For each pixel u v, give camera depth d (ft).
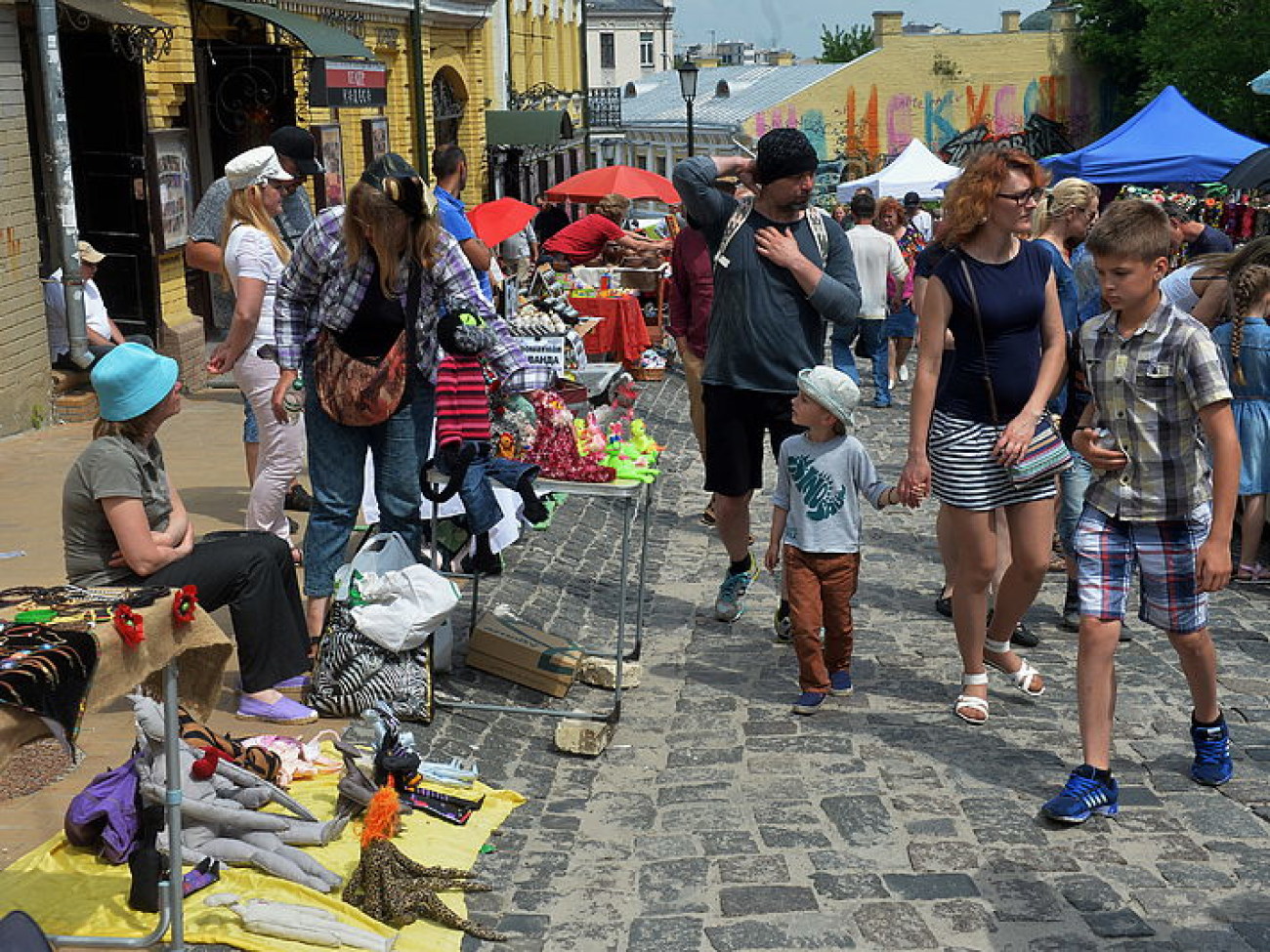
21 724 10.24
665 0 284.20
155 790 13.44
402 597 17.90
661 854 15.51
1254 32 139.95
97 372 16.05
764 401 22.52
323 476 18.98
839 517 19.67
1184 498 16.10
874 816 16.35
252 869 13.78
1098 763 16.20
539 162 113.50
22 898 13.12
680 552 29.17
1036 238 24.84
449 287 18.28
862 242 44.98
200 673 13.34
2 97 35.24
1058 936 13.56
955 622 19.30
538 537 28.32
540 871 15.10
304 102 55.98
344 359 18.21
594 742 18.24
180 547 16.89
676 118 178.40
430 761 17.30
